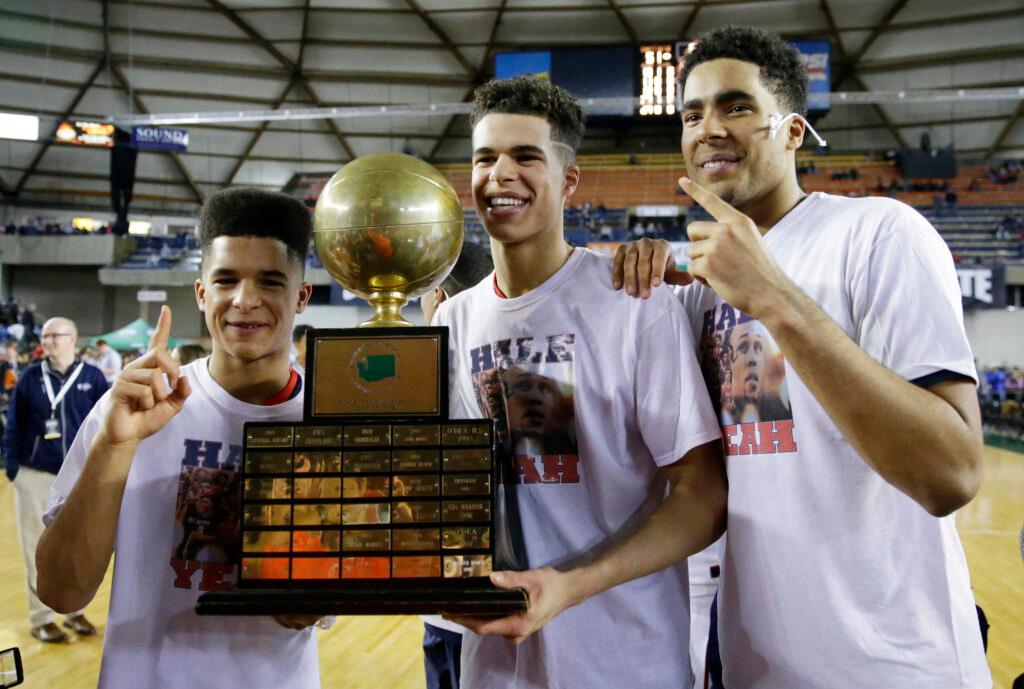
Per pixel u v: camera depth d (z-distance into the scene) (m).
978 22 14.21
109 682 1.02
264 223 1.01
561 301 1.09
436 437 0.88
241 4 13.70
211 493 1.07
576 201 17.16
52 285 16.44
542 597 0.81
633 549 0.92
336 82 15.80
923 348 0.88
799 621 0.97
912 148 17.44
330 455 0.88
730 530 1.06
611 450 1.07
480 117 1.06
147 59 14.75
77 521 0.93
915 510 0.96
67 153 16.27
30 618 2.92
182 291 16.27
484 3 14.01
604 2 14.21
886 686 0.93
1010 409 10.47
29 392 2.94
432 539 0.87
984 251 14.23
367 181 0.97
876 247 0.97
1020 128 16.42
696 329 1.18
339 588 0.86
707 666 1.33
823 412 0.98
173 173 17.30
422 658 2.86
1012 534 4.76
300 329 3.55
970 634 0.97
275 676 1.05
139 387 0.89
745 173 1.05
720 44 1.05
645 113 15.16
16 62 14.22
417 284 1.03
